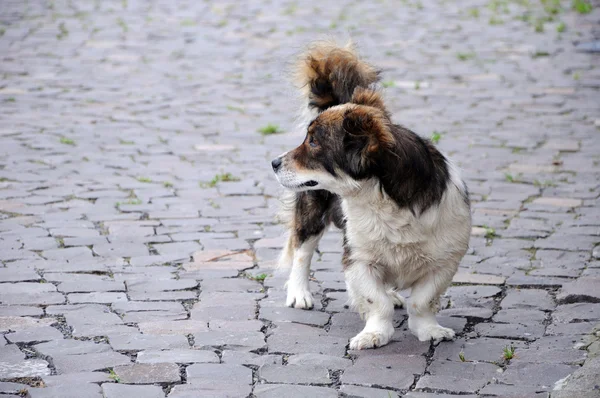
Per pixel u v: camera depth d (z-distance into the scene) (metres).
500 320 6.54
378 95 6.27
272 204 9.29
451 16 19.88
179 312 6.59
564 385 5.35
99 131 11.80
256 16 19.77
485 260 7.75
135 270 7.43
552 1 21.42
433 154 6.12
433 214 5.89
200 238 8.28
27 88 13.82
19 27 18.08
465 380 5.52
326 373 5.61
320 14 19.97
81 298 6.77
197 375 5.52
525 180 9.98
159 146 11.27
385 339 6.12
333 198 6.77
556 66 15.49
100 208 9.00
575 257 7.76
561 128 12.00
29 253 7.70
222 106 13.22
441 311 6.72
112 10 20.22
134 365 5.62
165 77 14.79
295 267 6.99
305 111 7.19
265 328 6.39
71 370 5.54
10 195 9.26
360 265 6.18
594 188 9.69
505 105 13.18
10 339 5.97
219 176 10.11
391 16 19.84
